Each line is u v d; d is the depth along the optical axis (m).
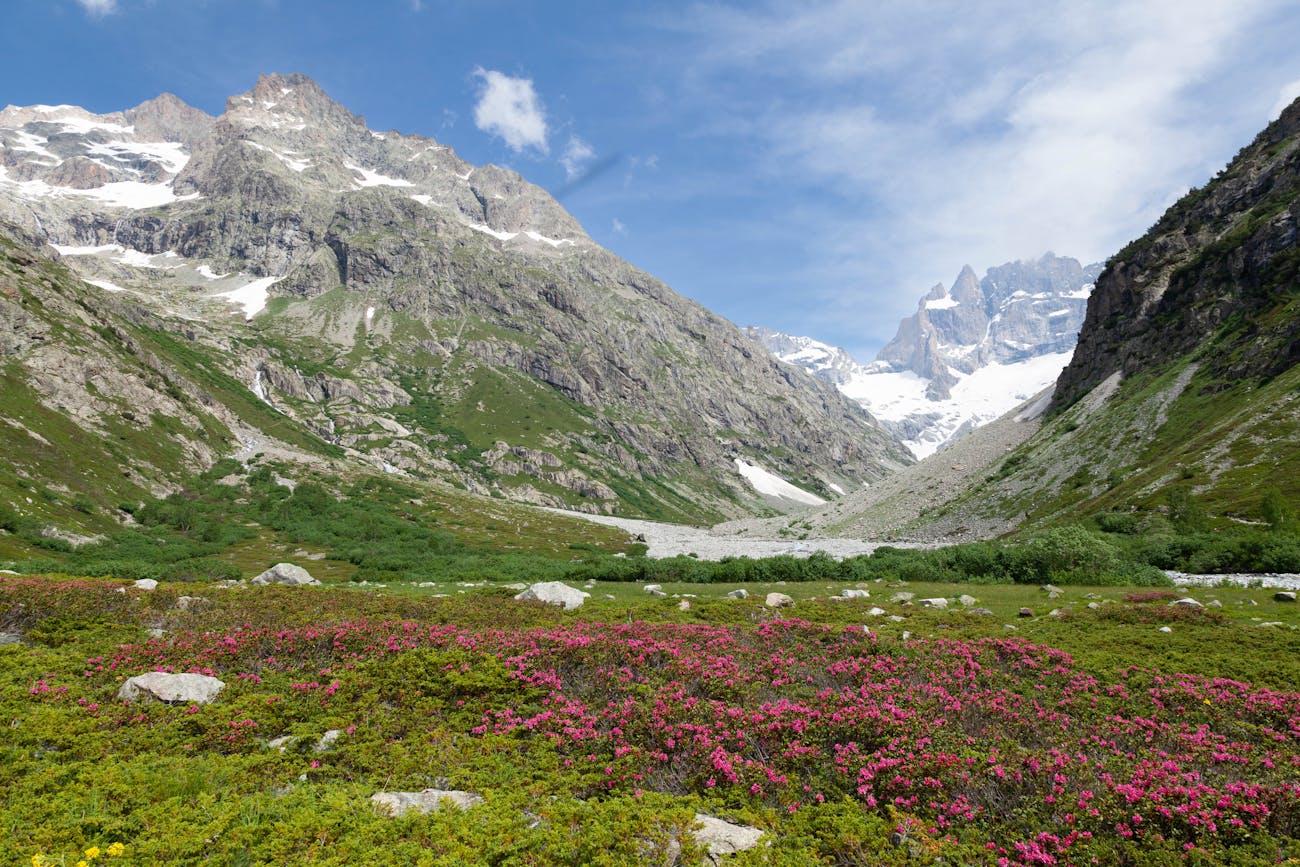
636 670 17.70
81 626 21.30
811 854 9.15
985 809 10.60
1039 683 17.95
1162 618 27.58
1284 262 100.31
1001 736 13.29
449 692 15.84
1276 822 9.71
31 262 177.12
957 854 9.20
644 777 11.84
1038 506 98.00
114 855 8.35
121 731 12.86
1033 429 142.50
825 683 17.69
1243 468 69.50
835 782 11.74
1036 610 31.20
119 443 130.00
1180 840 9.55
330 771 11.77
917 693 16.23
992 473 124.56
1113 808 10.03
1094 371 137.88
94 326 169.38
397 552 109.62
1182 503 66.06
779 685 16.95
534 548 143.62
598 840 9.19
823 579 51.81
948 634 24.58
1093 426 111.56
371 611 26.52
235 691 15.52
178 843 8.62
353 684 15.97
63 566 56.06
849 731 13.15
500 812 10.06
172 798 10.04
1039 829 9.85
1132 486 80.56
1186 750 13.18
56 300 163.75
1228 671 18.81
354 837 9.01
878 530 128.88
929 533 111.69
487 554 118.88
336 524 132.25
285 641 19.39
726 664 18.11
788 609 30.48
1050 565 48.12
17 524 80.00
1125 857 9.25
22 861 8.23
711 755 11.99
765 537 162.75
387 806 10.12
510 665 17.17
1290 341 85.56
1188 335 112.06
